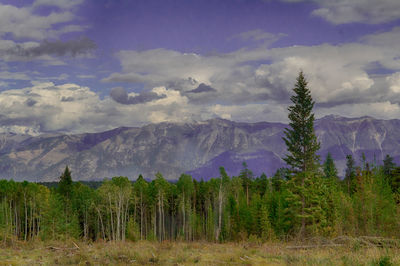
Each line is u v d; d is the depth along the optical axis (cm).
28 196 7481
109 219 7069
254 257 1742
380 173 2855
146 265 1562
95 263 1562
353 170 6181
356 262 1318
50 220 5975
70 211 6975
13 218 7231
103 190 6412
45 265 1471
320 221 3722
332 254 1680
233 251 1964
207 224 7081
